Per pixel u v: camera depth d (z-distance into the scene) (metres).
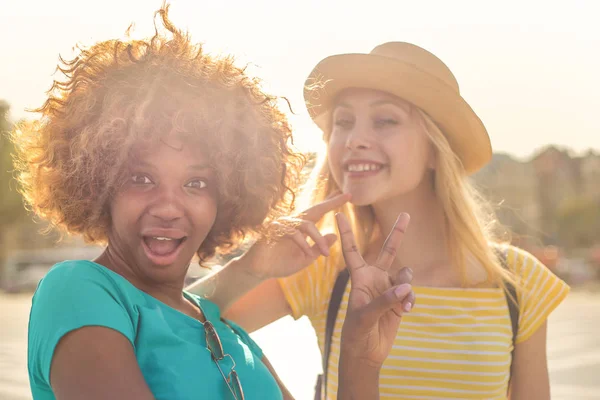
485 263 2.65
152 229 1.71
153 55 1.80
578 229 72.75
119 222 1.73
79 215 1.80
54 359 1.46
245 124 1.92
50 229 1.96
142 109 1.68
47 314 1.50
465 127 2.60
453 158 2.63
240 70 1.93
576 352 12.47
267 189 2.05
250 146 1.94
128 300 1.63
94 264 1.65
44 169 1.84
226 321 2.07
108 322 1.50
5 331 16.97
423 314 2.59
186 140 1.74
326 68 2.55
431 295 2.62
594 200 73.62
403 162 2.53
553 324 18.78
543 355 2.70
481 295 2.64
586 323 18.78
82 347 1.46
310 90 2.56
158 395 1.59
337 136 2.60
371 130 2.54
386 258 1.95
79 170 1.74
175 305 1.86
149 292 1.80
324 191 2.77
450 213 2.66
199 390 1.64
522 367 2.70
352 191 2.53
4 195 44.00
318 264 2.71
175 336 1.67
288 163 2.18
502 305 2.65
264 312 2.66
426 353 2.54
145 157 1.71
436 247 2.73
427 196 2.72
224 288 2.31
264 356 2.12
